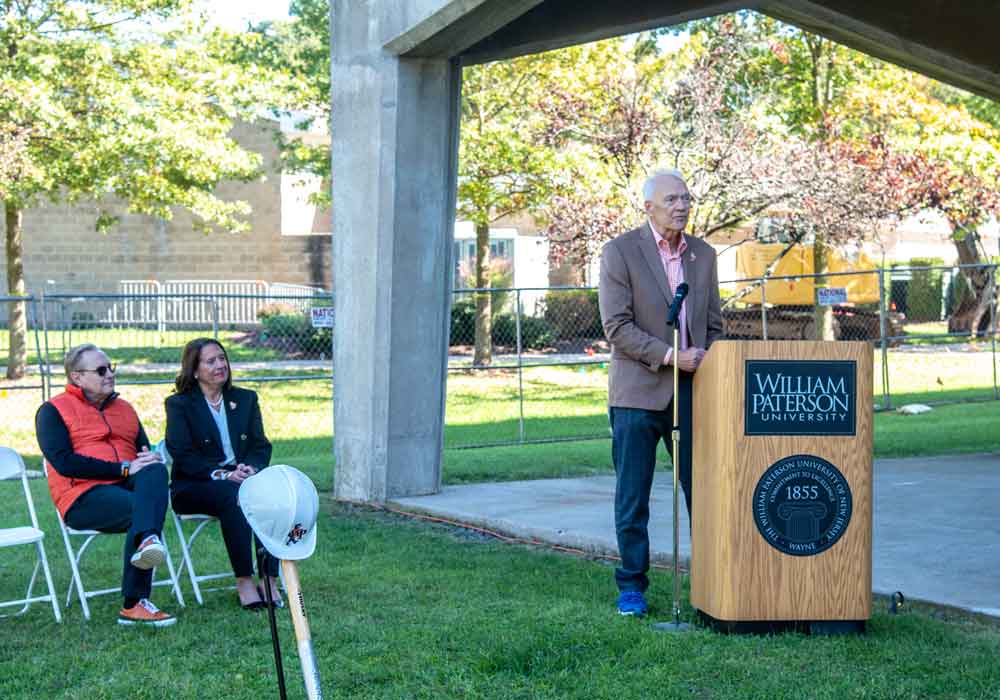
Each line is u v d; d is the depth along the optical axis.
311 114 24.38
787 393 5.15
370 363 9.69
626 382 5.60
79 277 35.09
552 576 6.64
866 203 21.22
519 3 8.40
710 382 5.23
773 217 20.80
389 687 4.61
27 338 27.36
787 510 5.16
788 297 27.45
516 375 23.48
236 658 5.07
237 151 21.62
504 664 4.82
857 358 5.17
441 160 9.80
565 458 12.70
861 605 5.18
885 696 4.30
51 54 19.31
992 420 15.56
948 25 10.19
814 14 9.88
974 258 28.42
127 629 5.67
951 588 5.93
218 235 34.31
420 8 8.78
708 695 4.40
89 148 19.92
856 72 23.08
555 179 21.08
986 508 8.57
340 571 6.84
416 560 7.20
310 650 2.99
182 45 21.19
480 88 21.91
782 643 5.02
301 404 19.78
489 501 9.37
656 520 8.32
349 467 9.94
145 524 5.72
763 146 20.31
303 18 24.36
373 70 9.51
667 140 19.53
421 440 9.88
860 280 28.72
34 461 13.78
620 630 5.27
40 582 6.75
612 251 5.61
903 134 23.97
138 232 34.75
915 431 14.41
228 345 26.73
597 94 20.28
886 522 8.02
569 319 28.70
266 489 2.93
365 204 9.67
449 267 10.02
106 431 6.19
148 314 30.39
